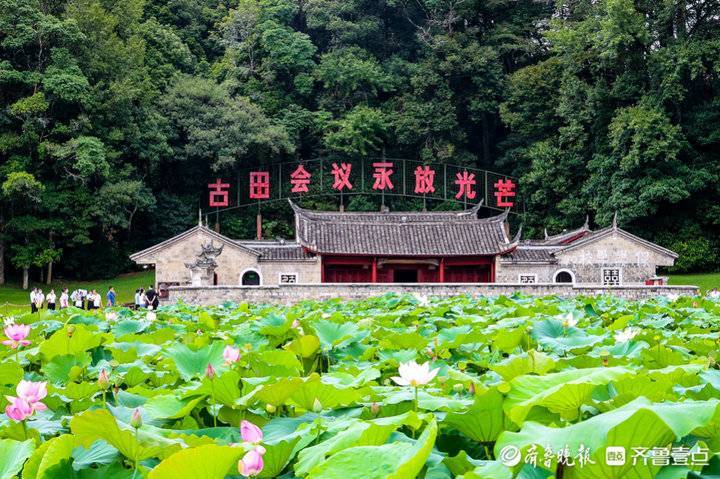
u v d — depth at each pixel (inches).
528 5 2913.4
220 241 1743.4
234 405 197.9
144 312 720.3
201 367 270.5
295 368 281.4
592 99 2255.2
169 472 121.4
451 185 2691.9
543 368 233.8
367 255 1658.5
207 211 2593.5
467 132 2886.3
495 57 2696.9
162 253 1752.0
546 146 2423.7
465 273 1732.3
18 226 1994.3
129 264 2406.5
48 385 238.2
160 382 272.7
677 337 371.2
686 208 2201.0
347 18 2960.1
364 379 231.8
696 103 2203.5
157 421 196.7
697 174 2096.5
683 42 2076.8
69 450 143.8
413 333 338.6
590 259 1776.6
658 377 210.7
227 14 3154.5
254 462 127.2
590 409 176.4
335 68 2746.1
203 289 1453.0
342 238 1695.4
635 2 2193.7
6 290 2012.8
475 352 346.6
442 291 1449.3
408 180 2719.0
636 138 2036.2
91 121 2143.2
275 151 2492.6
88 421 140.4
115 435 142.9
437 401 183.2
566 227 2437.3
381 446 122.6
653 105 2101.4
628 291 1444.4
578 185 2404.0
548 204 2512.3
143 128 2303.2
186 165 2534.5
